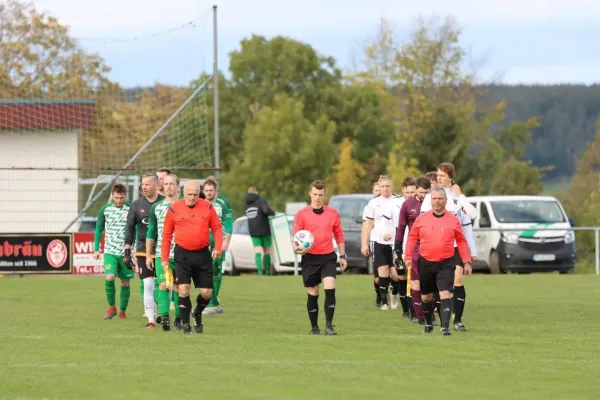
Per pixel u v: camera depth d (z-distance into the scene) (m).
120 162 103.88
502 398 21.45
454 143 151.75
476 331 34.72
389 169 151.25
